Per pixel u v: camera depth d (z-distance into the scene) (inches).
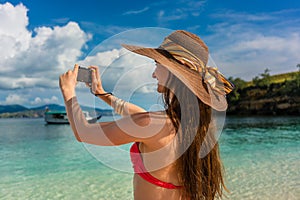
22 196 231.8
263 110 2042.3
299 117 1550.2
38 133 913.5
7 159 421.1
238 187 233.9
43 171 323.9
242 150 447.5
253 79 2285.9
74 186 254.4
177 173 55.6
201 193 56.2
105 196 222.7
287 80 2030.0
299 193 216.4
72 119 53.0
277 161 346.3
